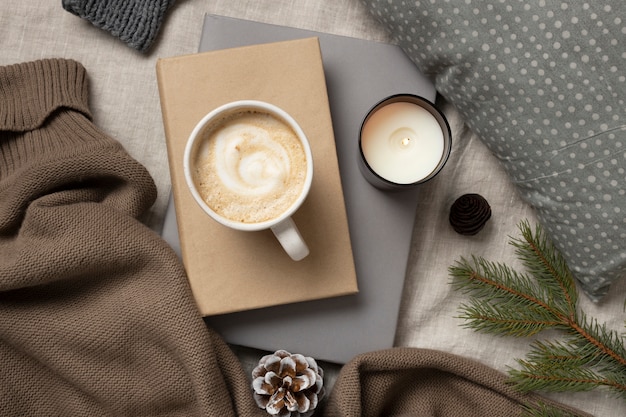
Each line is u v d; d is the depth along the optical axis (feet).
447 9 2.05
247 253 2.15
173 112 2.13
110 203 2.19
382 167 2.18
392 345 2.27
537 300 2.20
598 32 1.97
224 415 2.15
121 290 2.18
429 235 2.33
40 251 2.10
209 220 2.15
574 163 2.06
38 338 2.17
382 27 2.34
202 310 2.15
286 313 2.25
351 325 2.26
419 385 2.31
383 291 2.26
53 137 2.20
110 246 2.12
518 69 2.04
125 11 2.26
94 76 2.32
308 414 2.23
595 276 2.18
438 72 2.19
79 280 2.19
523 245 2.21
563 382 2.18
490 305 2.30
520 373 2.17
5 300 2.17
